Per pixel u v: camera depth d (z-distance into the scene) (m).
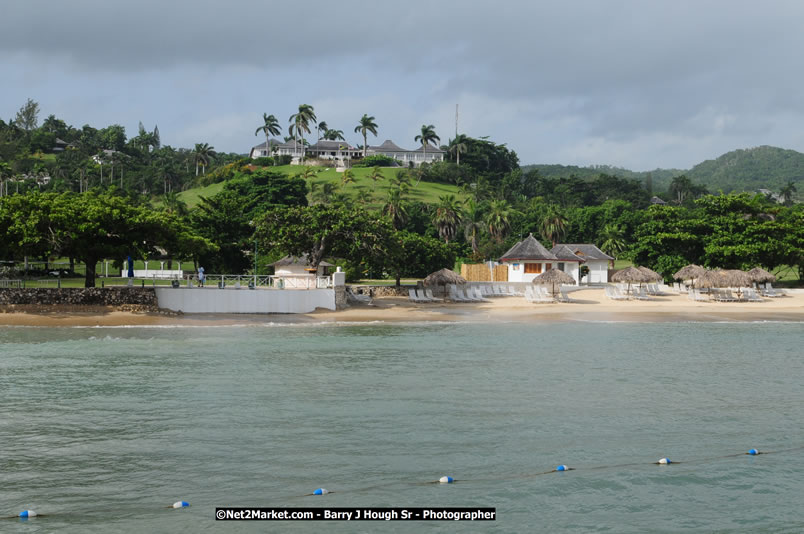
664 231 93.75
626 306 71.69
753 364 38.41
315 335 49.25
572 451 22.41
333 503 18.19
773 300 79.12
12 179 174.00
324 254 70.31
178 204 105.88
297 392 30.03
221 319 55.91
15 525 16.73
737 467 21.22
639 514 17.81
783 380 33.75
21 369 34.91
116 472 20.20
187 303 57.22
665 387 31.86
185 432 23.94
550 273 73.75
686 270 79.94
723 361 39.44
